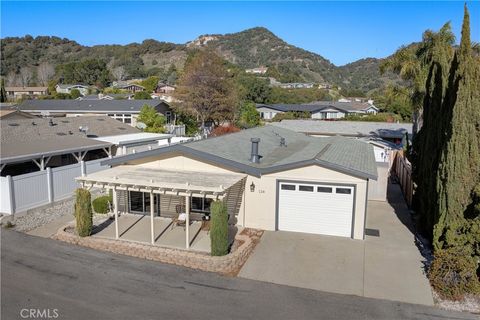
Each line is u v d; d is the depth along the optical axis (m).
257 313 9.77
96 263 12.55
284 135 27.91
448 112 13.62
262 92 92.25
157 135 32.53
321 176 15.50
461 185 12.42
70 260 12.73
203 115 53.38
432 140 15.23
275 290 11.05
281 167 15.66
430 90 16.77
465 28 13.26
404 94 35.94
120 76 142.88
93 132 30.42
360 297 10.74
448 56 16.62
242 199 16.36
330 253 13.84
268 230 16.22
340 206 15.52
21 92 105.50
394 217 18.39
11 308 9.71
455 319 9.70
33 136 24.89
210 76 53.06
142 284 11.19
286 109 73.12
